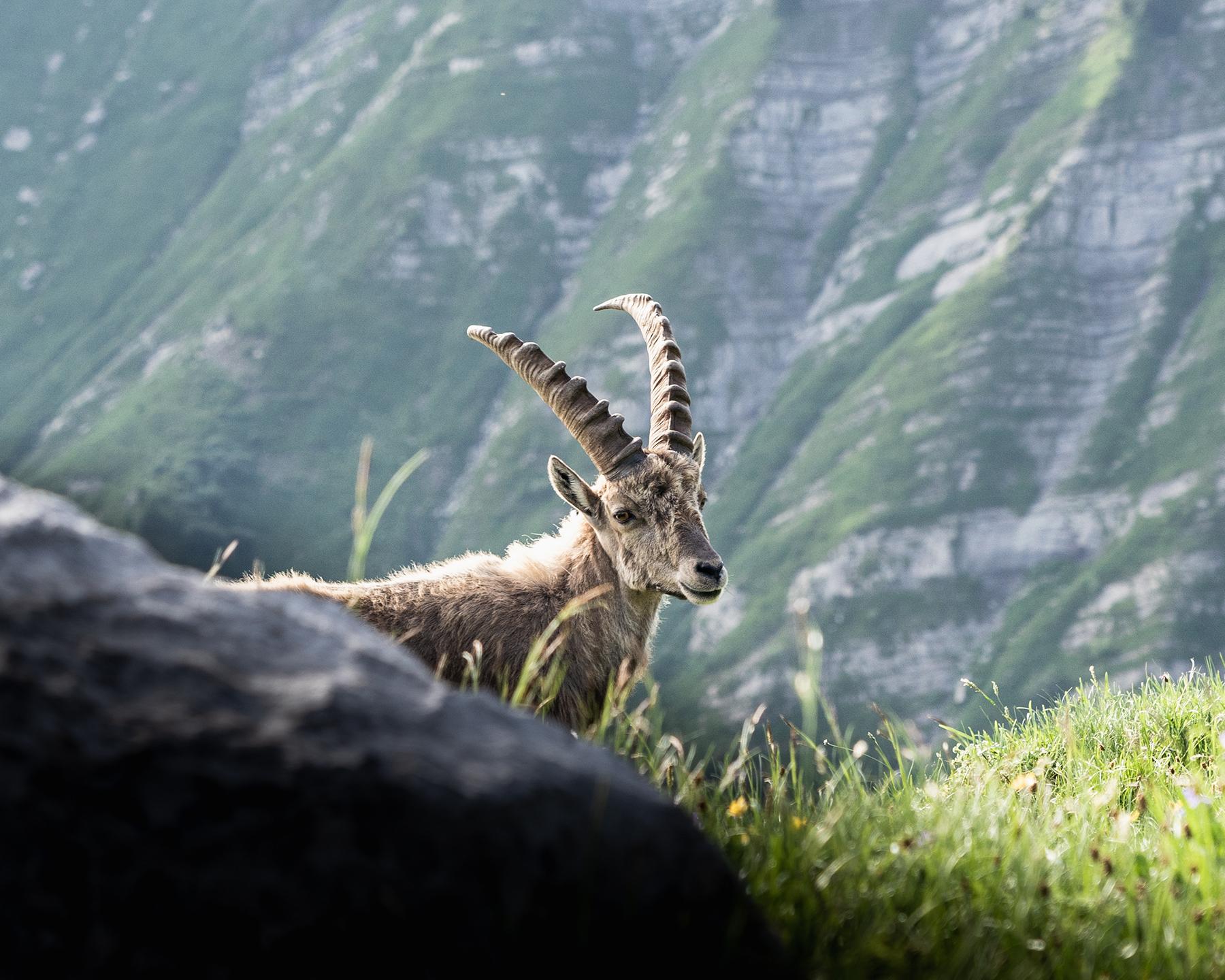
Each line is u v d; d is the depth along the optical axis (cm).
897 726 1408
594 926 692
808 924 888
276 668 712
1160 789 1504
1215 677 2005
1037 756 1772
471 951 655
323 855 641
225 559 1138
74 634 677
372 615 1792
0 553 700
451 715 729
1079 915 1002
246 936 625
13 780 620
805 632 1032
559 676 1806
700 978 723
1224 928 992
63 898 615
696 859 743
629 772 782
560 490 1977
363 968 635
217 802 640
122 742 641
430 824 661
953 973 851
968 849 1068
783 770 1230
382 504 1006
